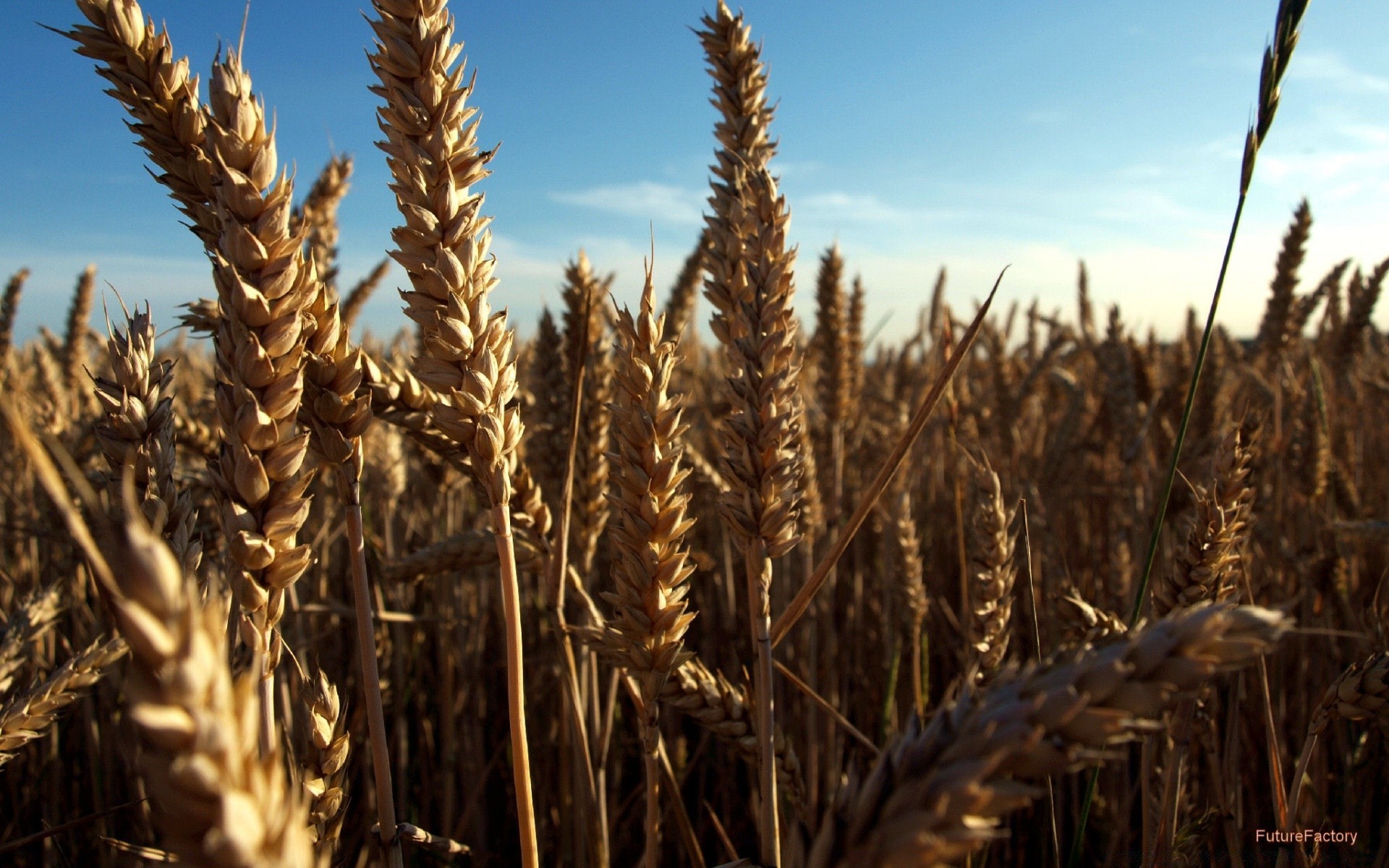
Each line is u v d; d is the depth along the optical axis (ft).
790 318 0.73
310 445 0.69
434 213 0.67
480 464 0.69
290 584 0.61
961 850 0.45
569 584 1.09
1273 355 2.23
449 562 1.03
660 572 0.74
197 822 0.34
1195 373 0.81
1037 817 1.56
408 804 1.70
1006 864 1.50
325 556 1.56
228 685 0.38
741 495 0.74
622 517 0.75
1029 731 0.46
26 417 1.86
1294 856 0.88
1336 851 1.19
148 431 0.66
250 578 0.59
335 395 0.67
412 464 2.21
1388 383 2.39
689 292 2.06
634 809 1.57
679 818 0.97
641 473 0.73
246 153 0.60
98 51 0.63
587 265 1.18
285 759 0.97
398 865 0.69
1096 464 2.60
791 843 0.56
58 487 0.35
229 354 0.60
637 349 0.73
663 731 1.64
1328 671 1.48
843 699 1.80
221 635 0.39
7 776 1.50
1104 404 2.30
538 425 1.19
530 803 0.70
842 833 0.49
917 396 2.53
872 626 2.10
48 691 0.82
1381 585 1.08
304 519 0.61
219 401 0.60
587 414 1.14
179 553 0.65
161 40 0.64
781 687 1.73
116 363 0.65
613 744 1.53
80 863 1.42
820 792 1.58
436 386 0.68
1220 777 0.98
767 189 0.74
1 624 1.17
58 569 1.47
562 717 1.34
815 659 1.46
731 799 1.76
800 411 0.74
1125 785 1.24
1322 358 2.53
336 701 0.72
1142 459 1.89
